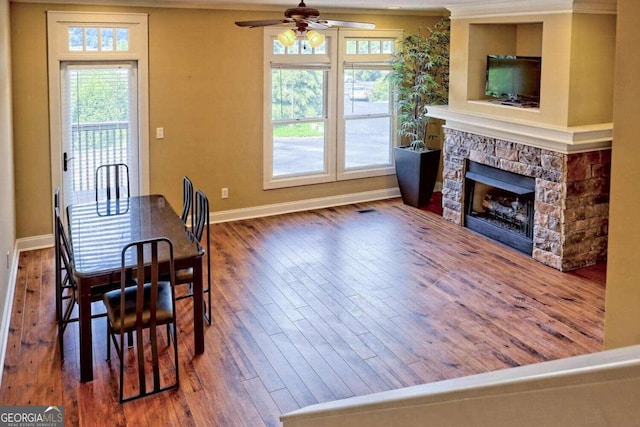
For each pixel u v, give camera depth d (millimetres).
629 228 1387
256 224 7203
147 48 6520
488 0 5898
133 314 3527
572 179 5484
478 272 5602
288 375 3799
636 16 1312
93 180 6566
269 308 4809
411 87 7871
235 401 3508
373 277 5484
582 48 5359
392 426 1051
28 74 6012
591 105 5523
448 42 7691
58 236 4172
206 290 4969
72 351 4105
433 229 6969
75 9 6090
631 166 1362
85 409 3418
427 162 7707
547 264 5785
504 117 6129
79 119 6371
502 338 4285
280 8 7008
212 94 6984
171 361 3973
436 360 3980
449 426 938
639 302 1384
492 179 6473
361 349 4141
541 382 790
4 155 4836
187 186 5309
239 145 7273
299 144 7727
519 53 6789
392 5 6758
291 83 7512
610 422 727
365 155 8219
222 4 6699
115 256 3850
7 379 3723
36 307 4816
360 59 7816
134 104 6598
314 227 7074
